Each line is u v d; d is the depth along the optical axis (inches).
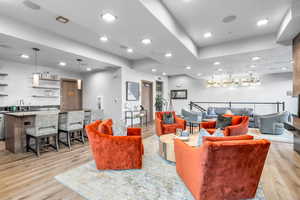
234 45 156.0
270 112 291.4
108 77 247.1
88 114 182.4
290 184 81.0
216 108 291.1
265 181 84.1
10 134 133.0
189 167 72.7
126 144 95.2
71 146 146.1
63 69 249.8
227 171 61.8
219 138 64.8
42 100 225.3
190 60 185.2
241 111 259.6
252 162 63.6
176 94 371.6
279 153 126.5
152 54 161.9
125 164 96.2
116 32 108.9
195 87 353.4
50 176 89.1
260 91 299.1
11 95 195.0
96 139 94.7
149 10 82.7
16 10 101.9
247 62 195.5
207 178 60.7
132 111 237.5
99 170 96.2
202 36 147.6
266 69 247.0
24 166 102.5
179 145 86.1
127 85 241.8
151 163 106.5
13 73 196.5
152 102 313.3
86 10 81.7
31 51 150.6
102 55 192.5
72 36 147.4
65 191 75.0
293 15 93.6
